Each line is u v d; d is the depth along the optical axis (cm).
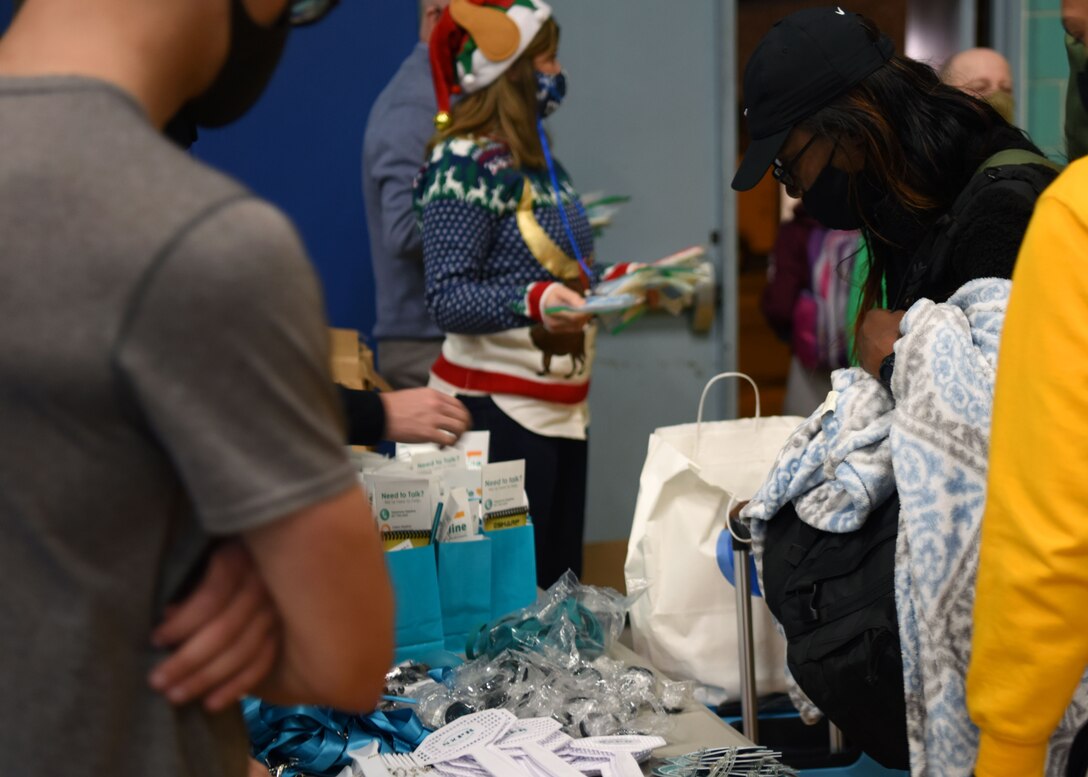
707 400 414
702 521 234
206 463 64
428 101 319
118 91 67
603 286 261
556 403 270
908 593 153
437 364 280
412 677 166
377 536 74
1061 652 108
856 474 163
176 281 62
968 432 149
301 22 81
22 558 65
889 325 166
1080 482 104
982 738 117
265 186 393
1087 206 106
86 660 66
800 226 404
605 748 140
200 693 72
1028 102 414
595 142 401
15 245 62
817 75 161
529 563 192
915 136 159
